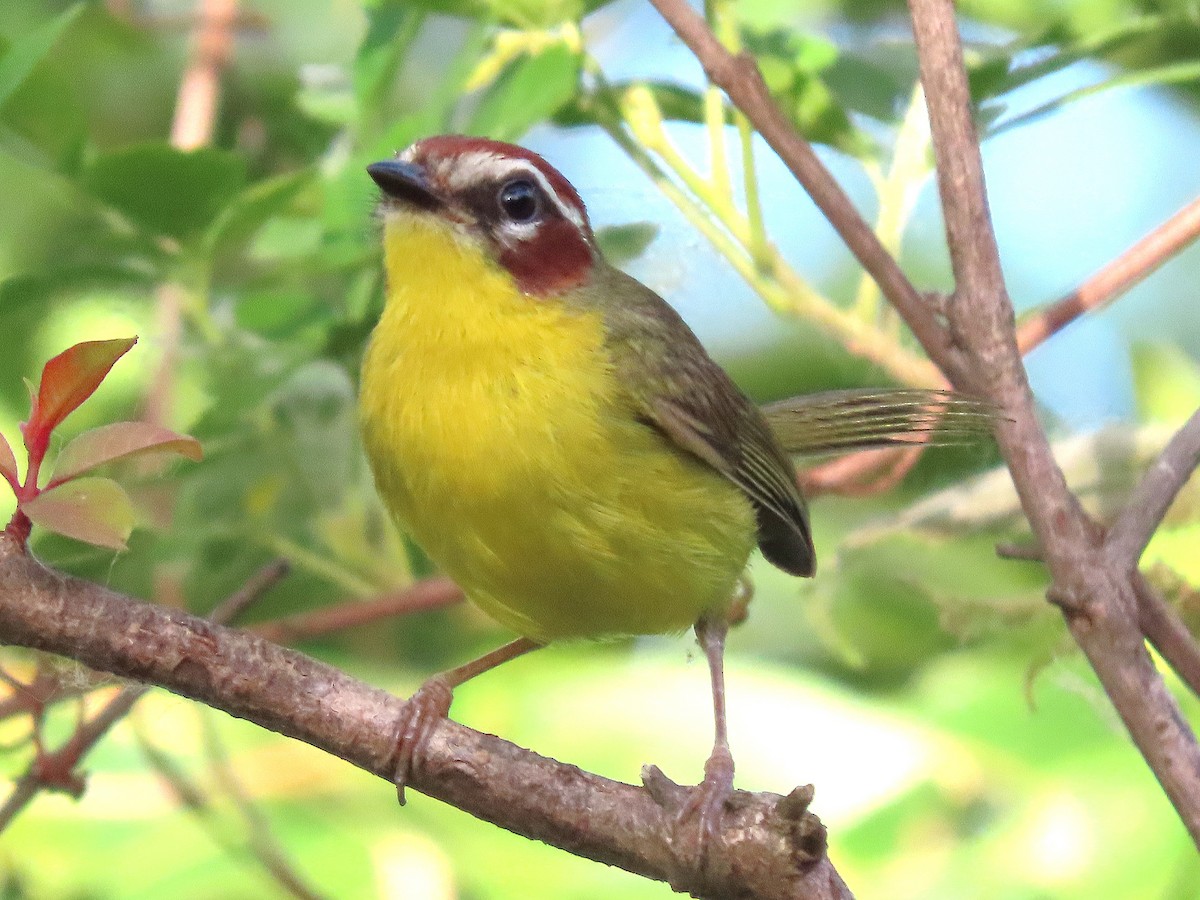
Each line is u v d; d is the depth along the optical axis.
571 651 2.55
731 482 2.50
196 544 2.52
